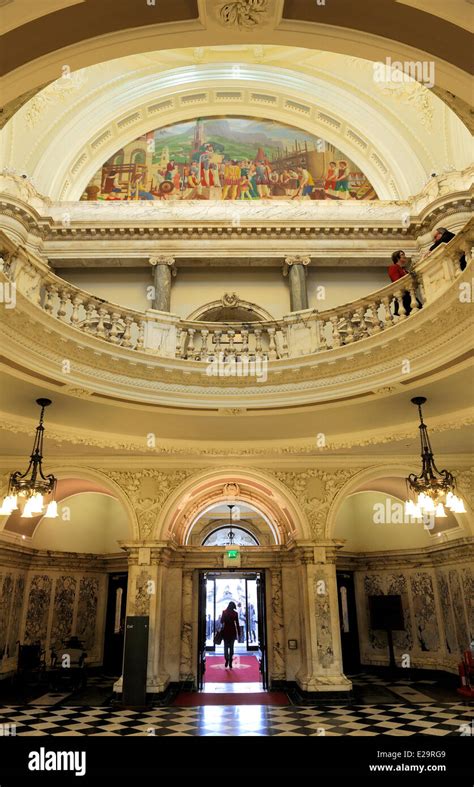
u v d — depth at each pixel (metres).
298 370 7.82
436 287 6.75
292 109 15.16
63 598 13.55
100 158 14.76
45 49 3.72
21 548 12.28
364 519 14.80
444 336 6.53
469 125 4.63
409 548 13.80
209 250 12.41
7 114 4.60
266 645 11.77
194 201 12.94
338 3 3.57
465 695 10.33
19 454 10.55
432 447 10.35
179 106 15.22
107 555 14.42
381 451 10.81
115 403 7.80
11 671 11.91
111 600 14.30
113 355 7.39
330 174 14.81
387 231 12.48
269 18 3.68
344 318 8.12
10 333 6.22
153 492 11.01
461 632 12.06
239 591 21.80
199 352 8.30
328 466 11.20
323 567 10.59
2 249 6.12
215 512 17.25
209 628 21.17
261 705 9.84
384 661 13.48
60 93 14.06
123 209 12.84
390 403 7.95
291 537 11.65
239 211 12.84
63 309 7.39
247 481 11.70
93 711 9.35
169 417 8.49
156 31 3.75
